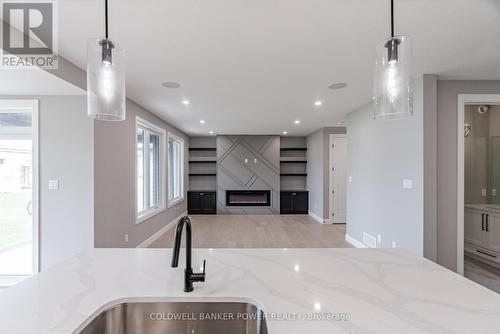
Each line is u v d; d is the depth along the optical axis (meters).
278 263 1.41
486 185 4.25
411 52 1.34
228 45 2.25
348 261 1.44
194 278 1.09
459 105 3.11
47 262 3.04
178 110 4.63
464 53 2.42
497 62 2.62
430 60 2.57
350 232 4.88
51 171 3.05
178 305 1.07
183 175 7.46
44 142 3.04
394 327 0.85
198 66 2.69
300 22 1.90
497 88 3.11
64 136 3.05
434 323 0.87
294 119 5.46
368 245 4.21
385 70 1.35
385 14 1.81
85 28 1.97
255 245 4.72
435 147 2.95
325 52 2.38
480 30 2.01
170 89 3.43
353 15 1.82
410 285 1.15
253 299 1.04
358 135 4.54
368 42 2.20
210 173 8.18
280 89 3.45
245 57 2.48
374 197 4.01
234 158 7.86
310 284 1.16
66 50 2.33
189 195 7.89
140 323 1.06
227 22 1.89
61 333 0.82
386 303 0.99
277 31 2.02
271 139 7.91
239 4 1.69
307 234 5.48
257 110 4.64
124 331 1.05
